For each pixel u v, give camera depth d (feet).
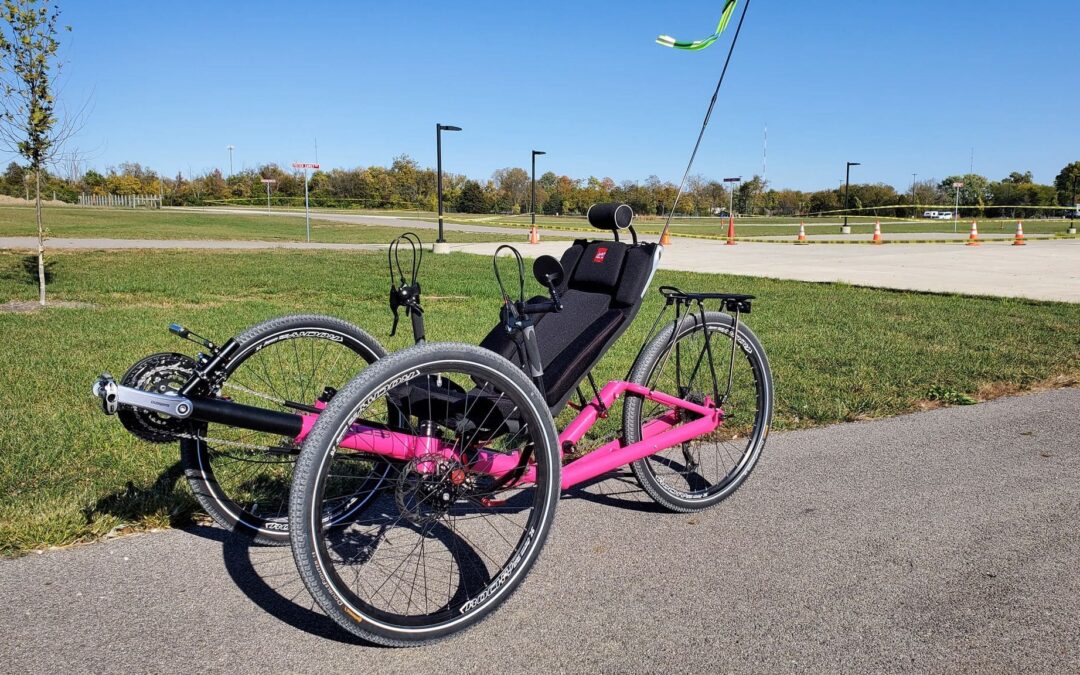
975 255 63.26
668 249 72.38
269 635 8.02
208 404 8.04
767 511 11.22
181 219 124.26
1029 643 7.85
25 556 9.53
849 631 8.09
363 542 10.09
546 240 84.53
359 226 118.21
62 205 195.62
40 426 14.17
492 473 9.11
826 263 55.52
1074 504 11.42
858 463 13.17
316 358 12.57
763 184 237.66
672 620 8.32
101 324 25.75
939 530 10.53
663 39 9.98
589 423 10.25
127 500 10.95
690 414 11.50
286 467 11.87
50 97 30.89
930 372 19.43
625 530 10.59
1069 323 27.22
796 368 19.95
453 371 7.72
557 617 8.40
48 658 7.51
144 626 8.11
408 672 7.45
